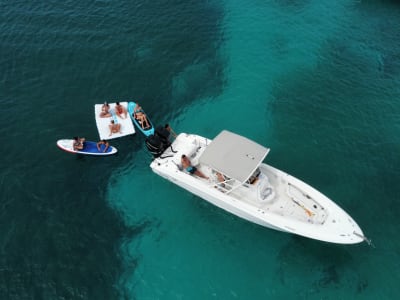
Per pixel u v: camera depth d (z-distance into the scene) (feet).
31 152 71.92
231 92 86.58
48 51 94.12
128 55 94.84
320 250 58.29
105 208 64.28
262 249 58.75
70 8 108.27
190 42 99.91
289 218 54.49
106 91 85.46
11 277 54.95
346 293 53.47
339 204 64.18
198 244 59.67
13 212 62.64
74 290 54.29
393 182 67.46
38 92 84.07
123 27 103.04
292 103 83.56
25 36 97.66
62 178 68.08
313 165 70.74
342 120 79.36
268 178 60.75
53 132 75.82
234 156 56.95
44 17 104.17
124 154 72.74
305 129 77.82
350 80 88.58
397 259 57.00
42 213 62.90
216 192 57.93
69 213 63.21
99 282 55.31
